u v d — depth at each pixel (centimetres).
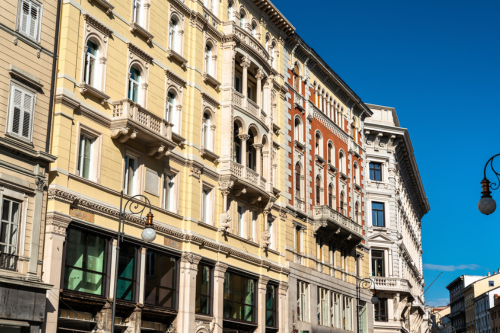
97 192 2867
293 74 5047
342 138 5950
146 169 3203
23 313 2333
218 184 3822
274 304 4347
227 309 3794
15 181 2366
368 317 5966
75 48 2812
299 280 4697
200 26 3794
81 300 2686
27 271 2394
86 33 2894
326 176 5425
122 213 2872
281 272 4412
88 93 2866
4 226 2320
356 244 5747
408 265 8012
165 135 3244
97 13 2978
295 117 5022
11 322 2264
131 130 3002
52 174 2612
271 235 4450
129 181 3131
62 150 2672
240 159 4075
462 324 15688
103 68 2978
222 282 3722
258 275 4141
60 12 2753
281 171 4609
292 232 4716
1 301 2245
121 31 3138
